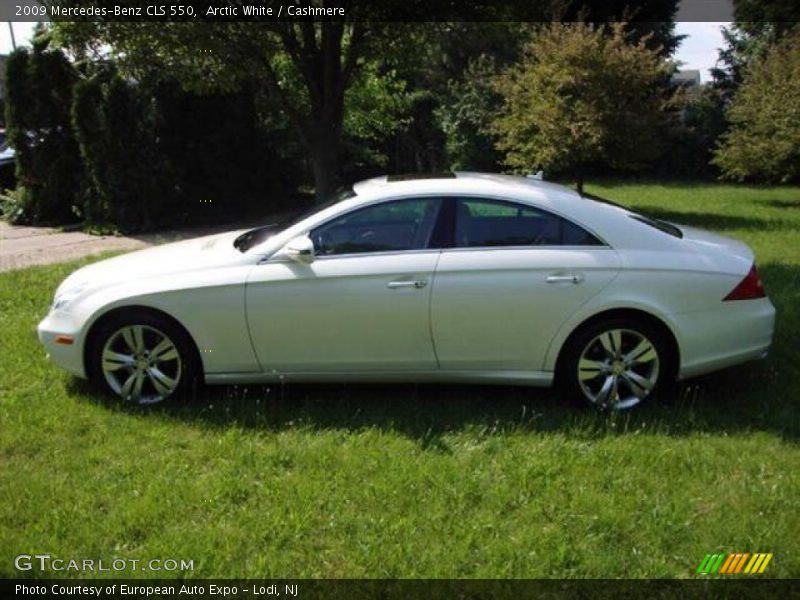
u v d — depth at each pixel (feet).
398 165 71.46
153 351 14.87
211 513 10.85
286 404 14.94
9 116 41.09
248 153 45.34
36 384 15.97
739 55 80.79
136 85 38.58
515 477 11.84
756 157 51.93
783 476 11.87
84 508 10.97
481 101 71.92
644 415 14.26
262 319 14.35
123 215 39.47
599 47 40.47
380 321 14.21
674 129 64.75
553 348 14.38
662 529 10.41
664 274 14.14
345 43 37.24
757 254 30.60
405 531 10.40
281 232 14.78
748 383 16.01
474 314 14.14
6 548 10.01
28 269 28.66
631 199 55.98
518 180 15.74
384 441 13.23
